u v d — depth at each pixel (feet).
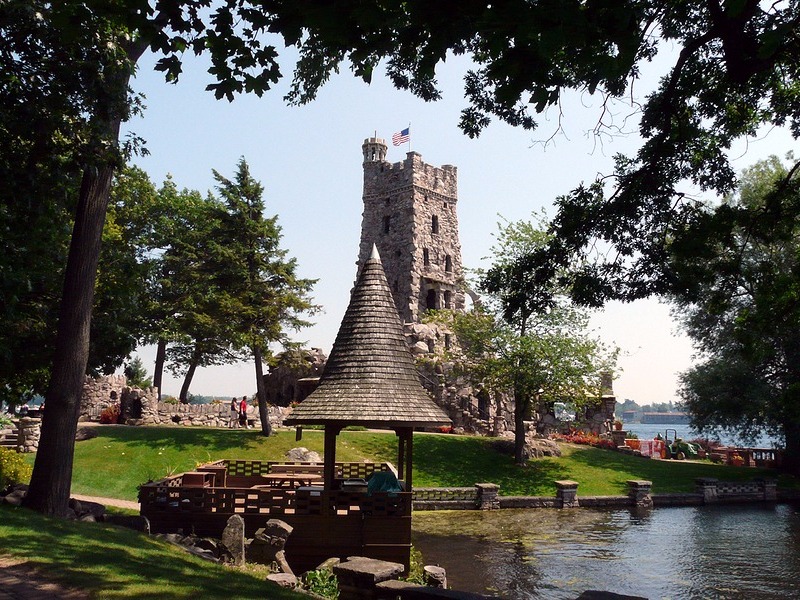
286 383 176.45
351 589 29.53
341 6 20.70
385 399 54.75
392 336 59.41
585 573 63.93
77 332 45.47
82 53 39.27
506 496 106.11
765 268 52.21
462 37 21.15
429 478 110.73
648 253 50.90
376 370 56.70
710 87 49.83
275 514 51.80
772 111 50.65
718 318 142.00
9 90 39.14
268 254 128.16
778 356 134.41
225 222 129.29
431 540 78.28
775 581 61.57
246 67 24.84
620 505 108.27
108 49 39.70
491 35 20.24
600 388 132.16
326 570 45.52
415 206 186.39
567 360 124.77
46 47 38.88
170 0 23.16
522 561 68.28
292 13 22.25
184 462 98.12
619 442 154.20
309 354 167.63
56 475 43.86
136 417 128.57
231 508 52.24
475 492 103.71
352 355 57.88
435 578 48.83
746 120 52.08
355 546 51.03
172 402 135.74
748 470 139.64
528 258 52.75
